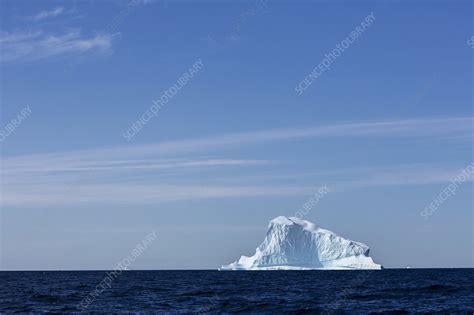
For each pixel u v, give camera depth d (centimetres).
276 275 19475
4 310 5456
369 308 5484
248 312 5172
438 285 9731
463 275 18312
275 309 5391
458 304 5872
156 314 5041
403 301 6309
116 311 5306
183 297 7206
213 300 6619
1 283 13225
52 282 14000
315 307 5588
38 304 6172
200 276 19612
